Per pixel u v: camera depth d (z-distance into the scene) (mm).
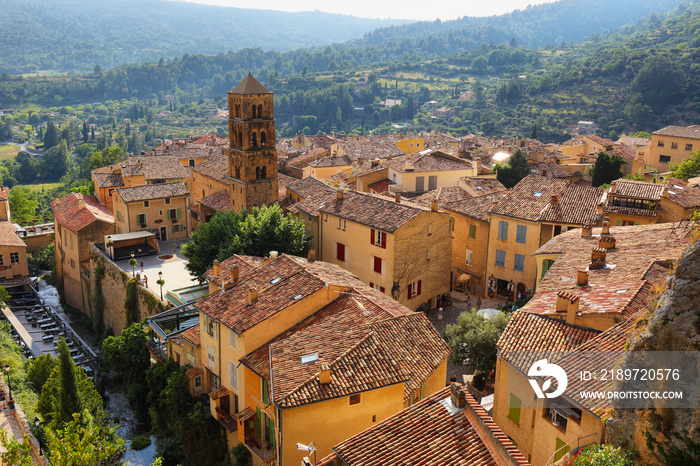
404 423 26219
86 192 135750
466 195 77438
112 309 78812
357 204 66250
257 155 82375
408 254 60531
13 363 61375
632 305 31109
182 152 137250
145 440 50625
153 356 57969
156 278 74875
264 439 37531
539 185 66938
